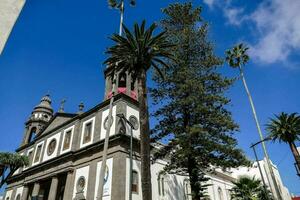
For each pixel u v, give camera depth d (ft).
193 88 72.33
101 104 95.40
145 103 57.00
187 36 80.79
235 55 121.19
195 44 81.76
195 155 64.75
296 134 103.09
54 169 96.58
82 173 84.99
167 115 76.02
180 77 75.25
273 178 89.86
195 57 81.30
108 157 78.64
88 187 78.84
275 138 107.14
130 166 70.95
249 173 172.35
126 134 81.66
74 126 101.55
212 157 67.41
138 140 82.84
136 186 76.07
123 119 84.07
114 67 72.49
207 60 77.77
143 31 63.67
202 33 82.74
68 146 98.48
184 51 81.25
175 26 85.81
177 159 69.97
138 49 60.90
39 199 94.48
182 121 73.67
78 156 90.79
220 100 72.38
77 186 83.35
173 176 96.94
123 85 102.63
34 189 101.09
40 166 104.06
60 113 117.08
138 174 78.69
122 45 62.49
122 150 77.36
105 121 89.61
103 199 71.51
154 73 81.51
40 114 147.84
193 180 65.72
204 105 70.69
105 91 102.17
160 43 63.72
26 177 112.68
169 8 86.33
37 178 103.45
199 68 78.18
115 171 73.67
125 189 70.95
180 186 97.96
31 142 125.90
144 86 59.11
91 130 93.56
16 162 109.50
